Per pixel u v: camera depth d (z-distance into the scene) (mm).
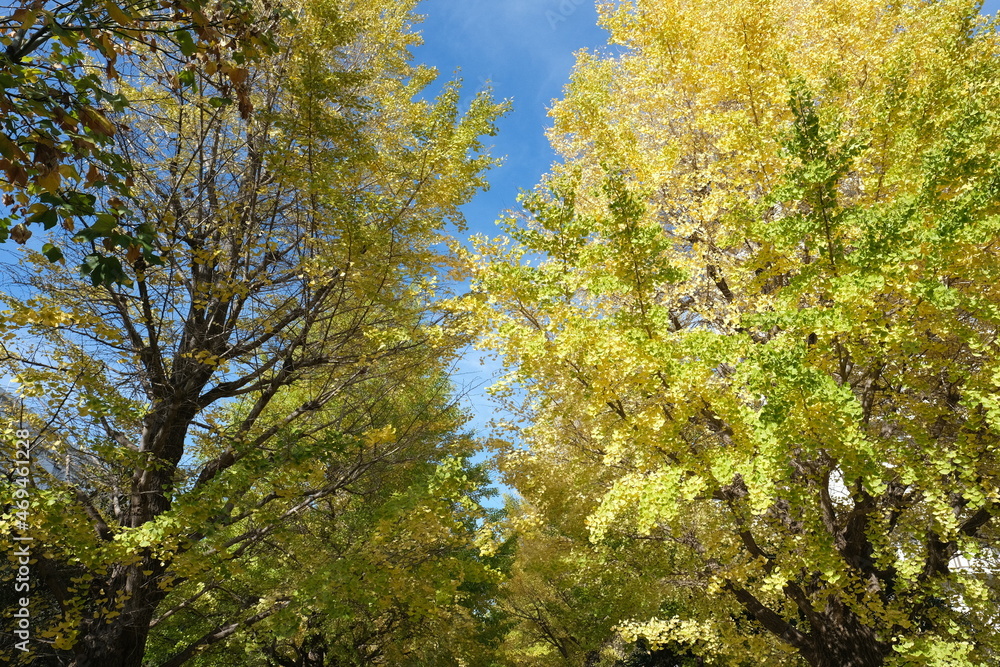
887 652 6141
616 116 8500
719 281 6715
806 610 6426
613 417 6668
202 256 5277
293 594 6160
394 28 9133
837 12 7285
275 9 4898
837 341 5000
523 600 14203
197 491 4770
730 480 4359
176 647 8211
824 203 4395
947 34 5902
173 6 3268
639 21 7621
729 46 6539
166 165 6148
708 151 7434
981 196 4164
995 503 5059
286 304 6293
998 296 5215
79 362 4918
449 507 6312
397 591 5996
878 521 5691
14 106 2627
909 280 4547
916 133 4965
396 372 6941
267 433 6195
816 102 5969
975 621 6016
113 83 6055
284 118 5715
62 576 5938
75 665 5254
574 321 4926
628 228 4715
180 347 6039
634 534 7574
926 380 5320
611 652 14523
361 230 5793
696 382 4551
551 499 7434
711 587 6086
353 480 6840
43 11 2615
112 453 4836
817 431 4324
